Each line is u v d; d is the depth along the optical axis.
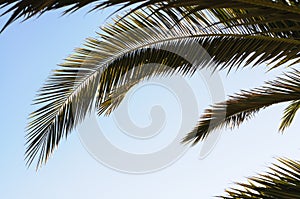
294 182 2.32
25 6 1.36
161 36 3.13
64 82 3.49
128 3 1.57
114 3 1.62
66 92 3.52
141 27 3.17
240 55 2.75
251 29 2.67
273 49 2.57
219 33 2.85
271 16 1.95
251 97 3.68
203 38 2.89
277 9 1.91
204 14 2.88
